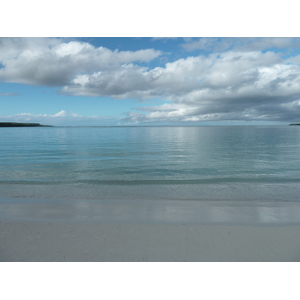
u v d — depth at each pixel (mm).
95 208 6629
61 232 4773
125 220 5566
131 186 9984
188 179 11375
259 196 8422
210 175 12492
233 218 5789
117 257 3877
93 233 4723
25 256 3887
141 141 41719
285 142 37000
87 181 10898
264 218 5789
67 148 28453
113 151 24969
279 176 12219
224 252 4055
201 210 6488
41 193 8789
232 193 8852
